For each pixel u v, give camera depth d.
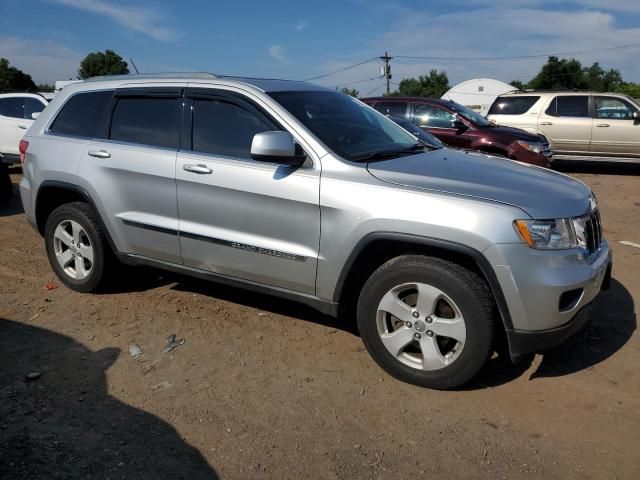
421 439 3.08
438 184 3.45
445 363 3.44
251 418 3.24
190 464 2.85
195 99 4.30
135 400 3.40
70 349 4.01
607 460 2.92
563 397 3.49
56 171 4.82
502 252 3.18
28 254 6.20
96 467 2.81
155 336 4.23
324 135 3.87
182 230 4.23
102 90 4.83
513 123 13.88
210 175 4.03
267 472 2.81
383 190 3.47
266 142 3.56
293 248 3.79
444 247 3.29
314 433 3.12
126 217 4.52
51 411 3.27
